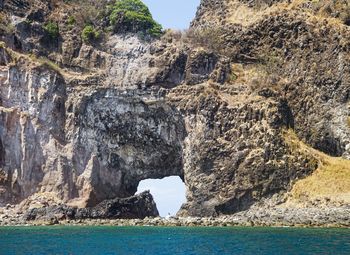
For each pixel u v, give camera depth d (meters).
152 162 148.25
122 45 151.62
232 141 138.75
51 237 102.56
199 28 161.00
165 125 145.25
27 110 144.38
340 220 119.12
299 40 151.50
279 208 130.62
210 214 134.75
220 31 155.62
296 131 146.00
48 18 153.88
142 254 82.06
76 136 145.12
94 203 142.12
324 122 145.38
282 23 153.25
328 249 82.56
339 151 144.00
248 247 86.75
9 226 124.19
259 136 138.25
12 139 141.88
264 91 144.50
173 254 81.81
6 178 139.62
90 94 146.12
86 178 143.12
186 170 140.75
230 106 141.75
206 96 142.25
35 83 145.75
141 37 151.88
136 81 146.25
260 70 150.62
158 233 109.56
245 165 136.00
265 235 102.19
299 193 131.62
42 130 144.12
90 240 98.56
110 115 146.25
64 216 134.38
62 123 146.38
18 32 149.25
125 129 146.50
